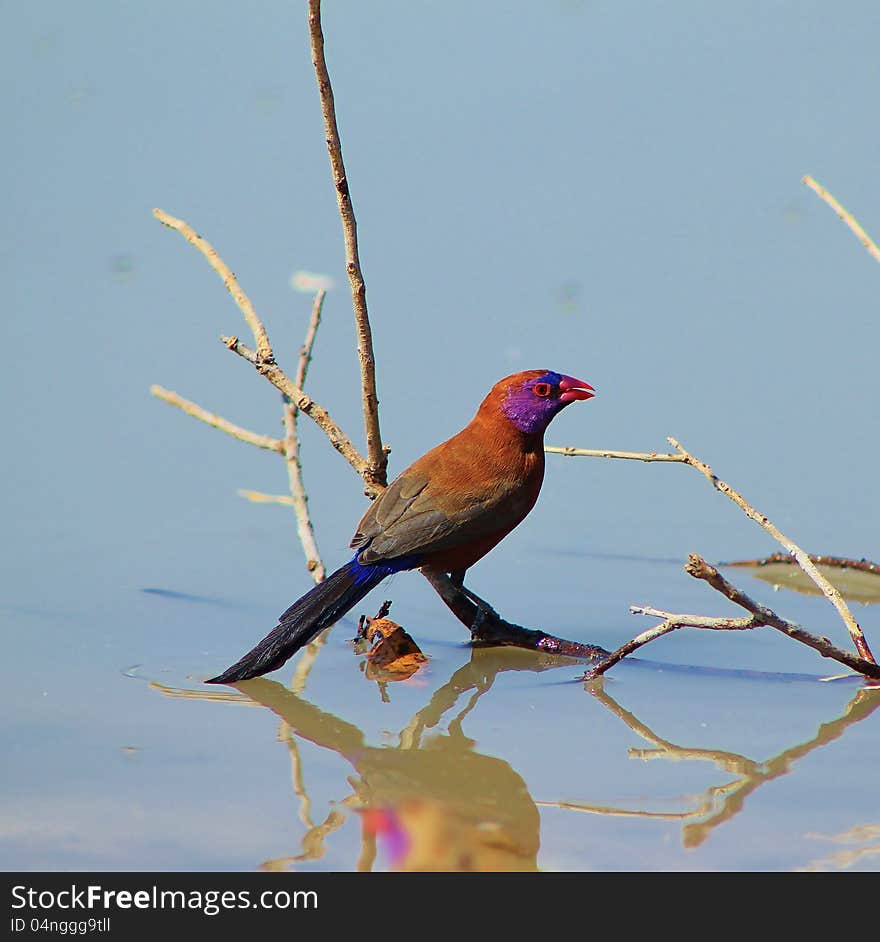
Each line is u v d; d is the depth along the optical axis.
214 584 12.12
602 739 8.89
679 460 10.57
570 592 12.06
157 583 12.10
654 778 8.23
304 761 8.55
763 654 10.62
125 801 7.96
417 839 7.58
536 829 7.61
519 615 11.52
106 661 10.29
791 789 8.06
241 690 9.82
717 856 7.28
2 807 7.86
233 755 8.62
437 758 8.53
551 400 10.82
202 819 7.77
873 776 8.23
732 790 8.05
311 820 7.76
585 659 10.58
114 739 8.85
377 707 9.53
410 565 10.68
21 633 10.83
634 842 7.47
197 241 12.18
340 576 10.47
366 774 8.36
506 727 9.13
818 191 12.12
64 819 7.73
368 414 11.30
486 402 11.02
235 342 11.75
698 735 8.94
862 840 7.43
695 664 10.40
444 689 9.90
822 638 9.63
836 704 9.50
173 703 9.53
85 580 12.12
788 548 10.26
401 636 10.58
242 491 14.11
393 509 10.64
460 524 10.59
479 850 7.42
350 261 10.88
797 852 7.32
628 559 12.84
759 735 8.93
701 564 9.13
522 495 10.90
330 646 10.98
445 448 11.02
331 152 10.63
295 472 12.52
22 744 8.73
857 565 12.01
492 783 8.19
